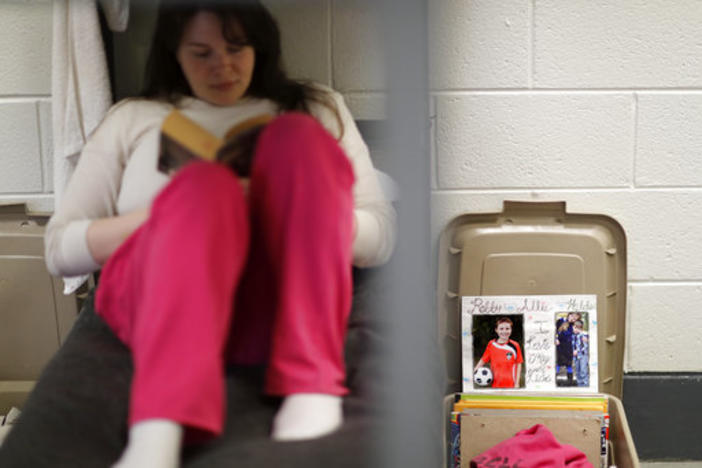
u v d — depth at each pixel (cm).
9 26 160
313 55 155
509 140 174
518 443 162
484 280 178
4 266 169
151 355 111
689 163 176
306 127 123
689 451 191
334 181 123
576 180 177
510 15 168
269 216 123
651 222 179
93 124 153
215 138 142
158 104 144
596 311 177
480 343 178
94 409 123
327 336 124
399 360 135
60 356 135
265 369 129
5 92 163
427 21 158
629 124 174
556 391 176
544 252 177
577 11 168
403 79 159
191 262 112
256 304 129
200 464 111
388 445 118
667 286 183
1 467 112
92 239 140
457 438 169
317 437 117
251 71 146
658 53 171
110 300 129
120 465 109
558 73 171
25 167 167
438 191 176
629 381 187
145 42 152
